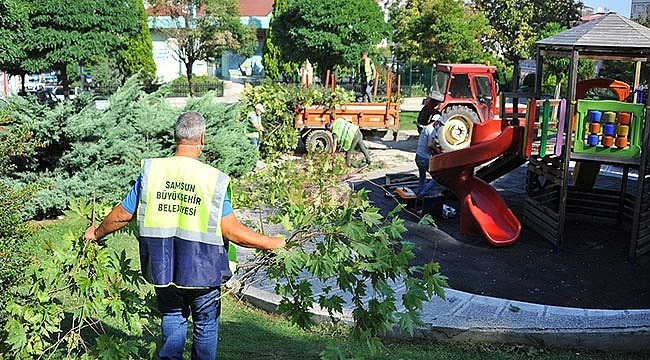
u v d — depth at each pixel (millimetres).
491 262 8984
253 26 39406
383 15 30953
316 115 17484
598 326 6422
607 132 8953
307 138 17359
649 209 9070
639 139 8805
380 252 3639
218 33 34625
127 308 3957
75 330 4000
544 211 9938
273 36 31312
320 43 29391
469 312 6879
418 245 9703
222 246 3506
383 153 18250
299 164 8453
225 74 49344
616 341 6254
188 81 35969
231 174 12875
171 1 34406
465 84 17469
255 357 5473
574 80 9047
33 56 20594
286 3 37656
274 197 5770
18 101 10648
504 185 13977
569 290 8000
